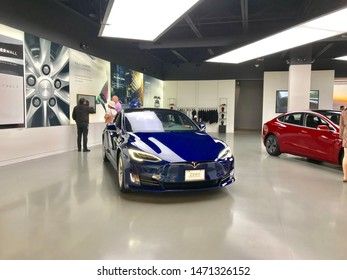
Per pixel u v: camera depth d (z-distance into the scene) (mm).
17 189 3969
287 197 3701
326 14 5059
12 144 5789
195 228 2734
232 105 14656
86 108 7375
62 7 7152
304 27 5848
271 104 13727
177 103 15234
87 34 8242
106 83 9352
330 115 5793
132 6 4562
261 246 2385
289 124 6523
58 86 7117
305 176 4879
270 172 5191
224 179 3666
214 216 3041
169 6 4539
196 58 14164
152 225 2797
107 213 3100
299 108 10062
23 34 5945
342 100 13781
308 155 5922
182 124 4625
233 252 2287
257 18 8266
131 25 5473
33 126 6332
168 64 15172
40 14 6402
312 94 13352
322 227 2770
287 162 6230
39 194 3750
